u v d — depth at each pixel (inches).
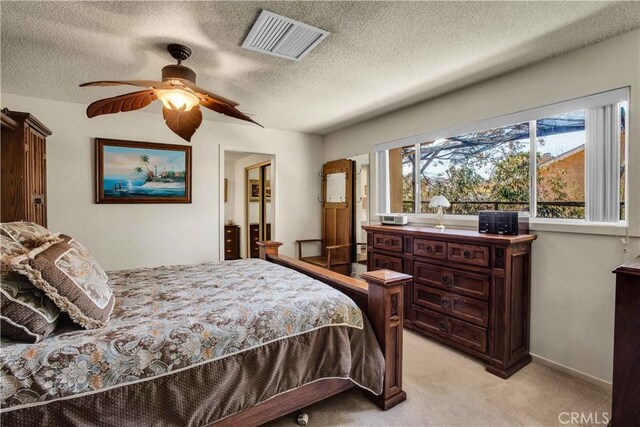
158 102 139.6
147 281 86.7
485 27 77.3
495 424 70.4
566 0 66.9
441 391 82.6
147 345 51.9
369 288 76.9
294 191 194.4
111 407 47.8
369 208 165.6
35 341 49.3
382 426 69.6
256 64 97.2
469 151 123.8
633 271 58.3
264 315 63.1
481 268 96.1
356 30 78.5
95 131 142.3
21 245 65.6
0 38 81.6
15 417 42.9
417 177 141.9
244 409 58.6
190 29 77.8
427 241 112.0
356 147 174.1
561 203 98.2
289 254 193.5
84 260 65.0
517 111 102.3
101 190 143.3
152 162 153.6
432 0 67.1
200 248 165.8
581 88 88.0
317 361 67.0
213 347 56.3
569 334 91.3
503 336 90.7
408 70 102.0
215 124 169.0
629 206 80.7
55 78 109.0
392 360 75.7
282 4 68.2
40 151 117.8
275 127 180.9
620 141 84.3
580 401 78.7
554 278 94.2
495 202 116.3
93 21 74.1
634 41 78.9
